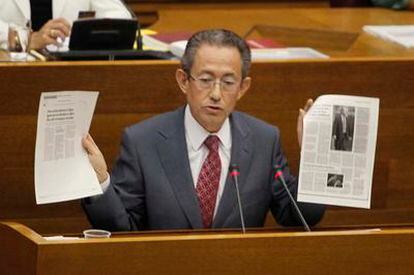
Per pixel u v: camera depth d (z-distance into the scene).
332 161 8.96
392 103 12.02
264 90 11.73
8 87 11.10
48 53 12.50
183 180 9.60
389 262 8.18
